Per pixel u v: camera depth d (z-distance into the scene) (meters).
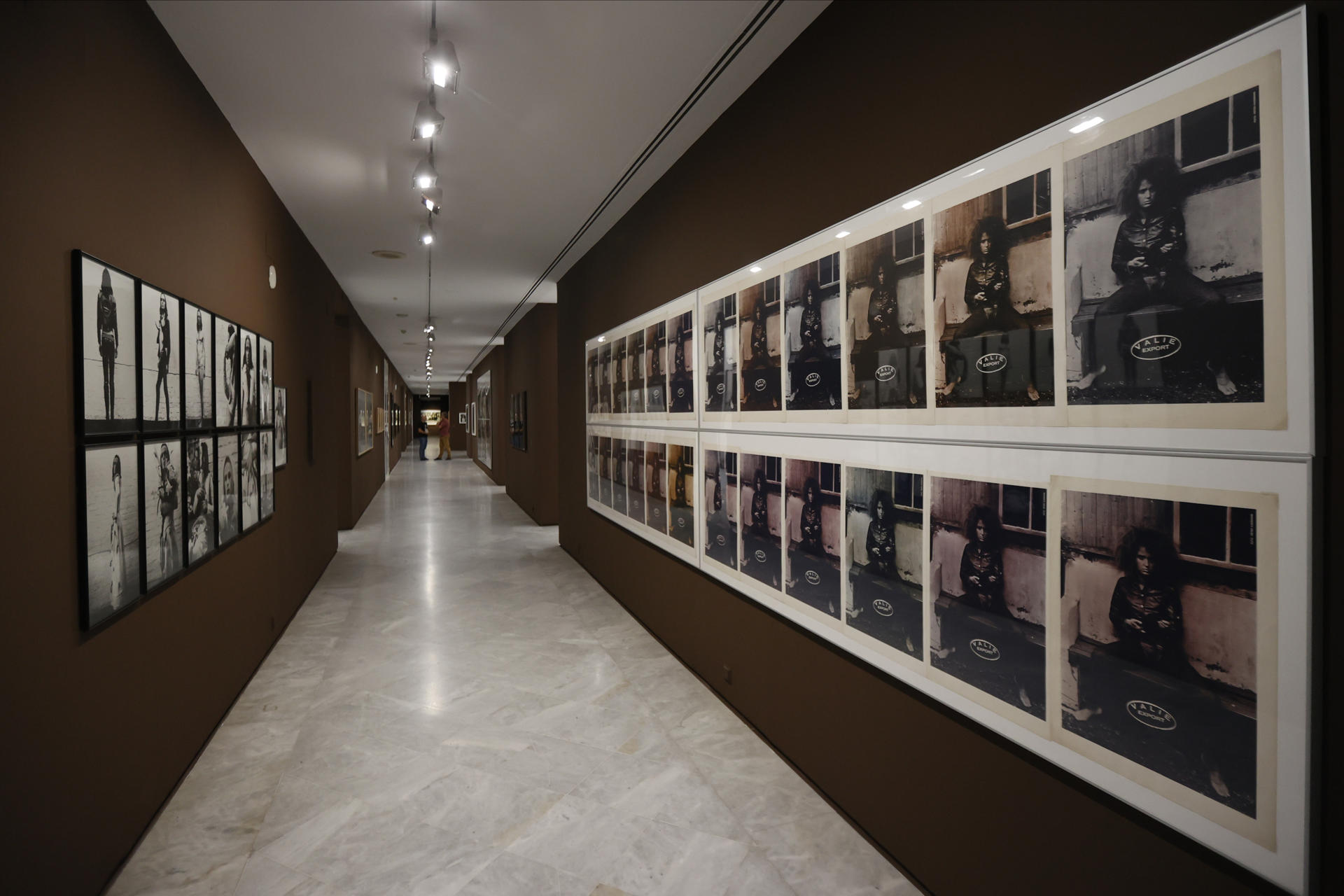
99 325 2.07
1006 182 1.73
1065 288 1.57
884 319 2.22
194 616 2.97
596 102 3.35
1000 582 1.78
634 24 2.68
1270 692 1.20
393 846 2.38
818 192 2.60
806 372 2.69
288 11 2.58
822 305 2.57
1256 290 1.20
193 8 2.55
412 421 41.66
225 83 3.15
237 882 2.19
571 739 3.18
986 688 1.83
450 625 4.98
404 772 2.89
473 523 9.89
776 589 2.98
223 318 3.35
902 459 2.15
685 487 4.06
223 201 3.48
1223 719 1.28
